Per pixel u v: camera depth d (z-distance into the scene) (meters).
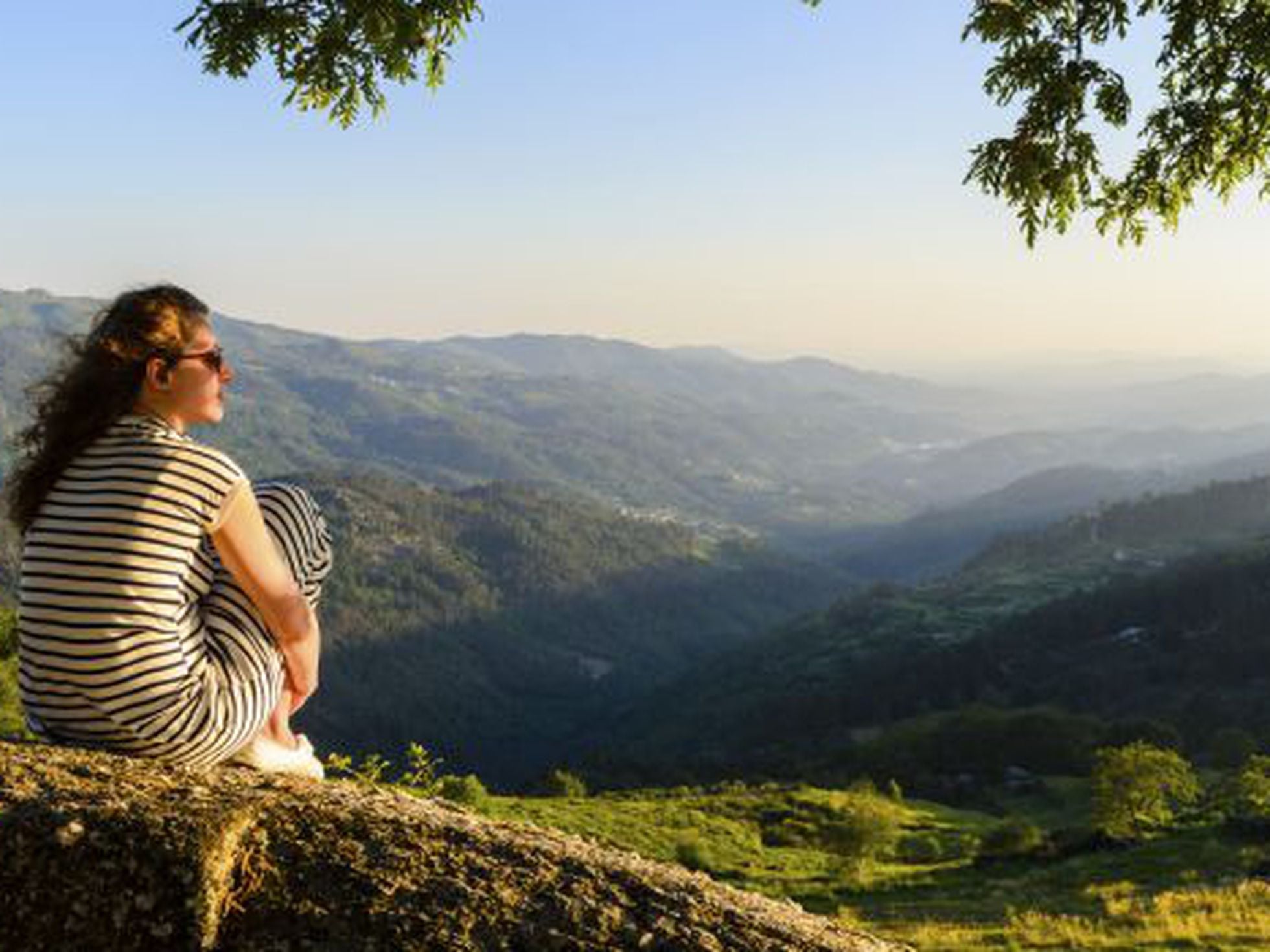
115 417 2.72
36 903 2.28
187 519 2.71
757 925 2.61
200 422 2.86
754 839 65.56
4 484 2.73
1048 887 42.25
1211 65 4.61
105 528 2.64
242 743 2.87
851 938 2.85
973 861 53.84
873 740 120.69
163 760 2.74
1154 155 4.84
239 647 2.87
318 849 2.46
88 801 2.42
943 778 102.56
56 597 2.64
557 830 3.16
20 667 2.78
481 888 2.46
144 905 2.27
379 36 4.12
